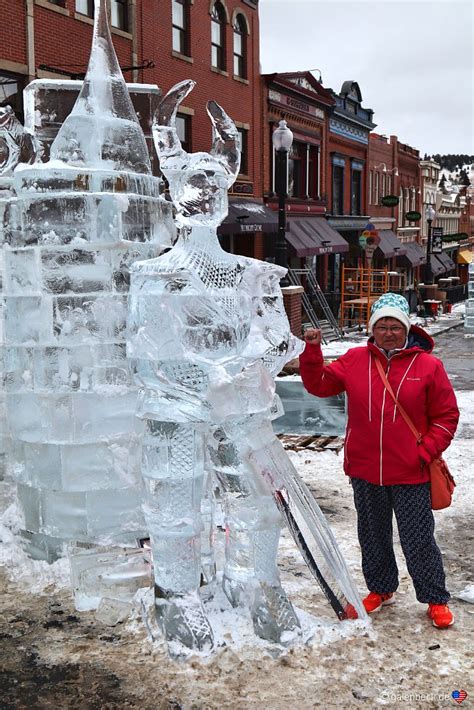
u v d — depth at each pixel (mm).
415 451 3787
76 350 4312
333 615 4031
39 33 13656
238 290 3639
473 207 64875
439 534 5441
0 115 4934
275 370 3699
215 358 3547
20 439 4496
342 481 6789
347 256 30828
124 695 3301
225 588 3961
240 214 20406
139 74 16750
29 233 4328
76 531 4441
